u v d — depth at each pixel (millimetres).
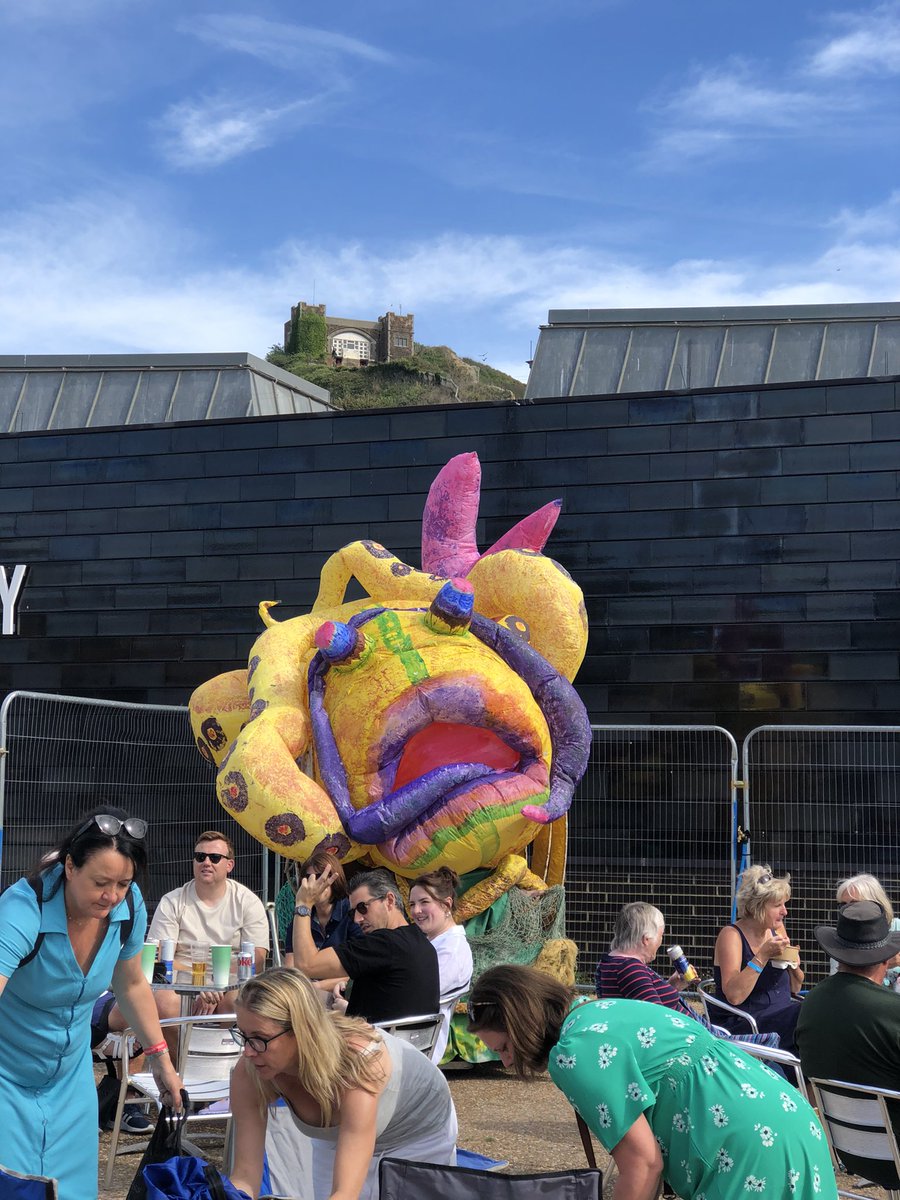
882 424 10352
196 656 11758
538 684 7488
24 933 3631
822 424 10484
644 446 10852
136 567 11992
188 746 11398
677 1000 5344
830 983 4660
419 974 5141
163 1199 3072
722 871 10242
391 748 7137
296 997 3260
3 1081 3695
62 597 12141
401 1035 5000
